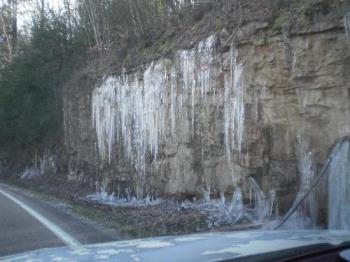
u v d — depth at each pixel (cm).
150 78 1512
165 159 1409
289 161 938
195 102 1267
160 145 1445
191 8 1501
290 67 940
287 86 948
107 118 1853
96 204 1486
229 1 1208
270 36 995
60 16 2730
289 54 943
